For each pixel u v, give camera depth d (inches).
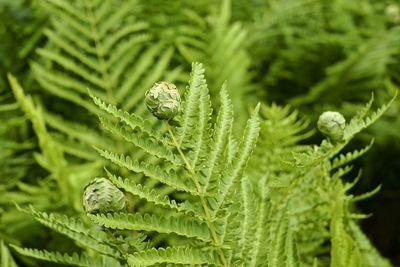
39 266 66.4
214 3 116.4
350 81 102.0
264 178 44.1
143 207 57.2
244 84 98.3
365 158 102.8
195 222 38.8
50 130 83.4
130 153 65.2
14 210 65.0
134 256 36.6
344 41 103.8
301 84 108.6
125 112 38.1
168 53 74.2
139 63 72.4
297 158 43.8
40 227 65.5
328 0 111.4
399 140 100.6
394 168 106.1
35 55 91.4
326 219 51.2
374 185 108.1
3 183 72.8
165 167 57.3
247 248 40.4
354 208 84.9
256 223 40.8
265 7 120.0
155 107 38.9
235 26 91.8
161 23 93.5
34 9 90.3
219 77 85.4
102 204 38.3
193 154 39.4
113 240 38.7
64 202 62.4
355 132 46.5
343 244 44.4
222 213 39.3
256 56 109.4
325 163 48.6
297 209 50.0
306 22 116.0
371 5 122.8
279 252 42.2
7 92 85.9
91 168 64.1
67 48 73.0
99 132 73.6
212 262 38.7
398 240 110.1
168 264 38.5
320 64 108.5
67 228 40.5
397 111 103.1
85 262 41.1
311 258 54.7
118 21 88.4
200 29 100.8
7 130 75.3
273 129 55.0
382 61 100.8
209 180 39.4
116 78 72.3
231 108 40.1
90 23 77.2
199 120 39.5
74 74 87.6
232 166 39.5
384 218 110.1
